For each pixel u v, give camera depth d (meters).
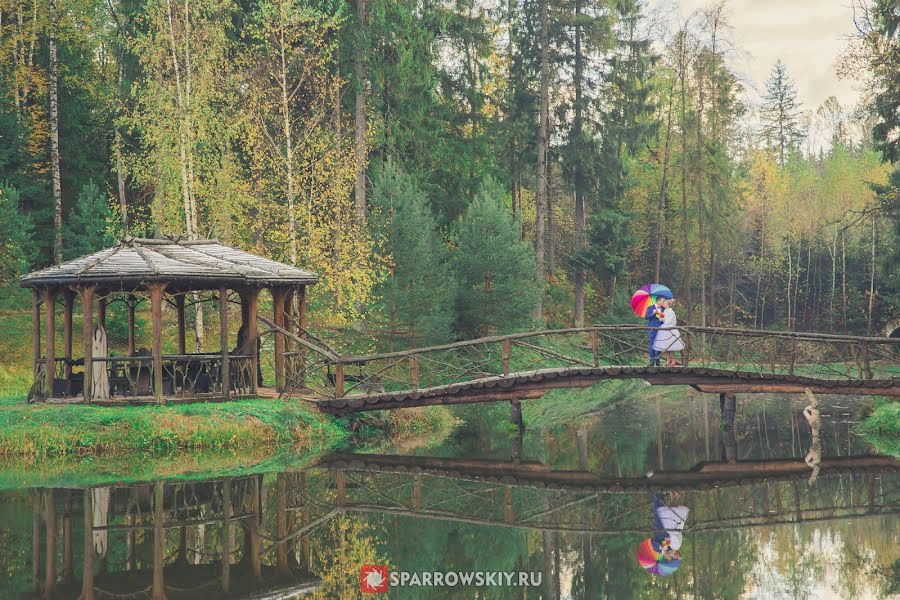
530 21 42.12
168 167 27.61
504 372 20.70
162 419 18.72
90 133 37.28
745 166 64.75
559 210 54.66
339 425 21.34
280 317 22.03
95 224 31.86
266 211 28.06
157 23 26.88
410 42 34.00
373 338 30.22
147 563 10.89
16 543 11.70
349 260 27.09
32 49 35.69
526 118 43.12
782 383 20.83
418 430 23.12
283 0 26.52
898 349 44.91
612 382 37.84
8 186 31.00
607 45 42.66
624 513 13.95
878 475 16.95
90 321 19.59
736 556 11.45
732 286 58.94
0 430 17.95
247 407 19.98
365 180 34.44
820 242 61.06
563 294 46.25
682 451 19.91
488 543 12.09
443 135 39.69
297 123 29.72
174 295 22.61
